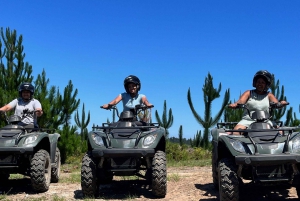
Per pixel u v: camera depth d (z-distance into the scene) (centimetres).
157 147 604
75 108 1404
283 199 535
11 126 639
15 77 1245
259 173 464
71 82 1402
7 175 756
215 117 1694
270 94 587
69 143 1340
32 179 617
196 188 640
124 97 659
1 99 1122
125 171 552
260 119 510
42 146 693
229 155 511
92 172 556
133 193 607
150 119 701
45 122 1245
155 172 552
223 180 461
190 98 1720
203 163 1127
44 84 1347
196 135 1722
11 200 566
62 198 567
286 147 462
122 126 595
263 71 565
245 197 553
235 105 548
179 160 1346
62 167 1154
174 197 570
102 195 592
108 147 543
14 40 1276
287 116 1409
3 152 588
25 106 705
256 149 456
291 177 463
